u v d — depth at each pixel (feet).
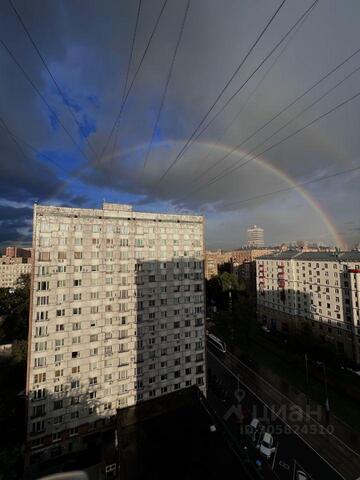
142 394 117.70
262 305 273.33
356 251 199.72
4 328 218.79
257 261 282.36
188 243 131.54
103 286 113.29
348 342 182.29
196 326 131.23
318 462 102.22
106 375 111.96
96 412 108.88
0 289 303.07
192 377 128.98
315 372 169.48
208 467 76.84
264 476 96.68
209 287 369.09
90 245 111.86
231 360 193.88
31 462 98.32
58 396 103.30
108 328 113.39
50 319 104.27
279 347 211.20
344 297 186.29
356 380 157.38
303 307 221.05
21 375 152.66
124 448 86.89
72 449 103.65
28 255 623.36
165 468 77.41
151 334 121.80
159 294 124.26
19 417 120.16
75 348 107.34
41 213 104.94
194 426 96.68
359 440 112.68
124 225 118.62
